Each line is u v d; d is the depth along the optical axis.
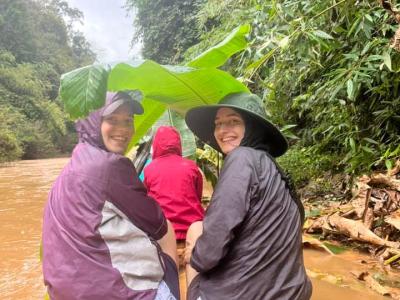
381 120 3.62
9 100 24.36
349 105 3.68
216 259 1.41
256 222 1.42
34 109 25.30
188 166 2.80
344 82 2.73
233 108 1.66
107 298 1.39
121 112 1.60
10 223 4.29
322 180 4.54
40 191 6.74
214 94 2.04
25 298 2.33
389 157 3.45
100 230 1.43
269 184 1.45
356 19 2.66
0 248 3.36
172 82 1.92
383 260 2.66
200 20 5.30
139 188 1.54
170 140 2.81
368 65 2.67
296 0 2.82
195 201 2.74
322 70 3.49
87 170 1.47
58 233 1.45
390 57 2.65
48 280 1.45
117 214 1.48
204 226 1.45
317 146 4.66
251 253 1.41
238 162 1.46
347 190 4.04
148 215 1.56
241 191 1.41
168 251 1.82
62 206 1.46
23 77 26.09
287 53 2.87
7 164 14.66
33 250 3.29
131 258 1.47
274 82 3.21
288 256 1.44
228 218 1.40
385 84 3.10
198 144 4.00
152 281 1.51
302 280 1.47
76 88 1.44
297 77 3.31
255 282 1.39
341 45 3.08
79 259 1.41
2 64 25.89
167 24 12.57
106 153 1.52
